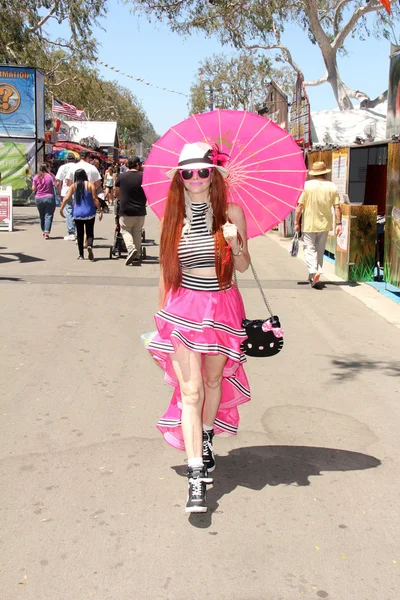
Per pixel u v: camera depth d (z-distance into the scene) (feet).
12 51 97.91
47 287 31.96
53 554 10.39
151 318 26.05
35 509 11.72
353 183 48.44
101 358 20.70
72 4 88.33
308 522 11.48
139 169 38.83
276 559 10.35
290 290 32.65
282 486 12.76
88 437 14.83
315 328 25.18
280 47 77.15
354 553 10.56
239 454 14.20
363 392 18.21
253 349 12.57
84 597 9.36
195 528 11.21
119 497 12.19
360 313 27.78
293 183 12.96
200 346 11.62
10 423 15.52
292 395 17.89
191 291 11.87
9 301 28.66
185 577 9.85
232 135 12.80
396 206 30.19
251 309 28.12
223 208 11.87
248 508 11.92
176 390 12.67
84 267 38.52
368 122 57.21
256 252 48.73
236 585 9.68
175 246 11.80
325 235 32.78
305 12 74.59
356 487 12.77
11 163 96.37
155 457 13.89
